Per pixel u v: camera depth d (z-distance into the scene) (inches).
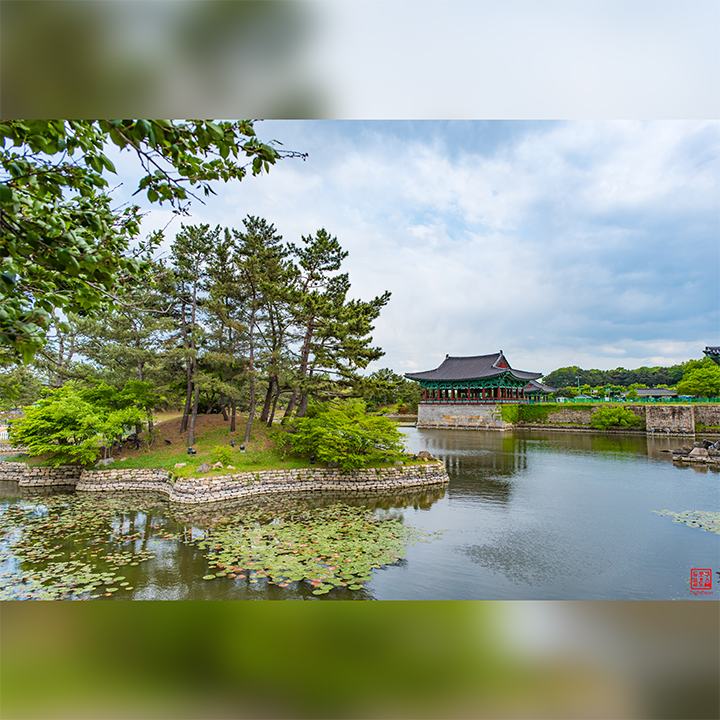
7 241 117.2
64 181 127.0
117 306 174.6
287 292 875.4
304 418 898.1
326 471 826.2
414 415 3184.1
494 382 2434.8
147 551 460.8
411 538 511.5
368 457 845.2
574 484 849.5
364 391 930.1
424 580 397.1
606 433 1989.4
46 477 857.5
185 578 389.4
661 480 887.1
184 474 757.9
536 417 2338.8
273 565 416.8
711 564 446.0
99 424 811.4
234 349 1066.7
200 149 130.0
